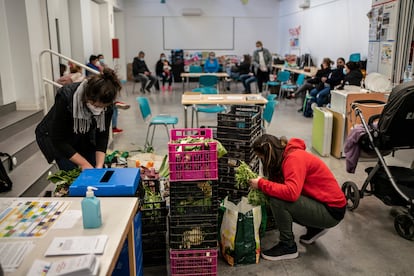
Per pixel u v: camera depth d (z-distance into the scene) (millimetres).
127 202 1729
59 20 7262
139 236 2023
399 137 3037
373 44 6484
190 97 5137
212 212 2406
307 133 6305
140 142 5695
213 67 11734
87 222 1497
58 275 1160
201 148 2350
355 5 8312
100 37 10547
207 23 14133
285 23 13508
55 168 3750
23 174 3486
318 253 2748
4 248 1360
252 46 14445
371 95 4633
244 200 2742
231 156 3031
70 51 8258
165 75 11906
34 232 1474
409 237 2916
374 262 2635
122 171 1995
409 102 2830
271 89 10547
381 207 3492
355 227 3131
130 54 14188
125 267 1932
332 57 9625
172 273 2422
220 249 2699
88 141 2541
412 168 3557
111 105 2348
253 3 14125
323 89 7602
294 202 2533
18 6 4836
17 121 4359
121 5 13156
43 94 4902
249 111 3480
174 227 2387
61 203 1734
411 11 5547
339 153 4844
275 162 2543
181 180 2354
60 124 2295
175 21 14031
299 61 11055
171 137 2770
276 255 2646
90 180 1869
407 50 5664
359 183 4055
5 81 4797
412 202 2859
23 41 4945
